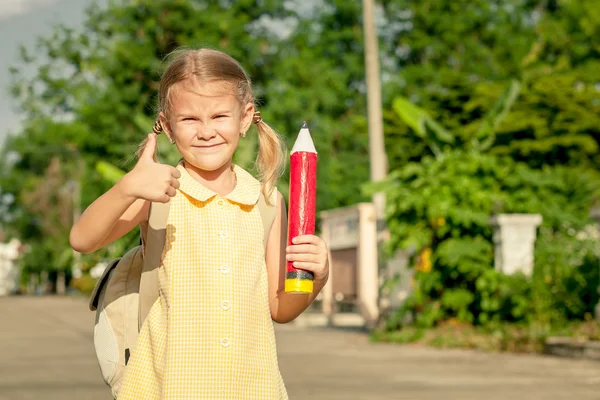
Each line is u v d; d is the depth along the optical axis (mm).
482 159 17672
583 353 13352
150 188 2420
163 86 2689
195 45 2844
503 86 29656
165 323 2643
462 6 45344
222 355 2594
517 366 12266
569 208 18391
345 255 24625
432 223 17469
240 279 2658
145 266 2691
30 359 13750
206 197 2678
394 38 46781
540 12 46688
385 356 14062
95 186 41750
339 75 42750
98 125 39219
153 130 2811
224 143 2676
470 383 10359
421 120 19266
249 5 41844
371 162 19594
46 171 76062
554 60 42594
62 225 73250
